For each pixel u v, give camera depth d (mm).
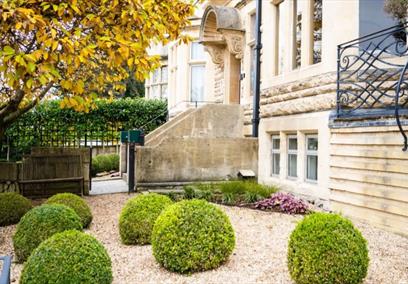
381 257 4156
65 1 4742
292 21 7871
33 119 10750
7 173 8086
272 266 3951
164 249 3832
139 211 4871
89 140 13883
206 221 3926
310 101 6957
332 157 6309
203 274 3777
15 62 4059
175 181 8711
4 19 3953
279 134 8320
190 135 9930
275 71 8562
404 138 4793
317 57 7195
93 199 7820
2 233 5500
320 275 3223
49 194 8125
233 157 9180
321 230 3346
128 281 3635
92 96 5848
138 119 15305
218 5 12023
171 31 5738
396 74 5648
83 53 4457
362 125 5555
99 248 3406
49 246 3283
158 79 20391
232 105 10305
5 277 2275
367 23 6441
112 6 4824
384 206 5191
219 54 12141
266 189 7266
